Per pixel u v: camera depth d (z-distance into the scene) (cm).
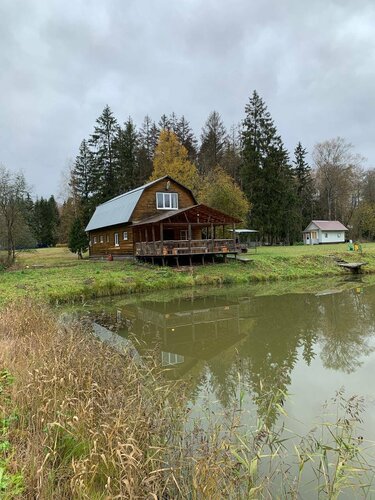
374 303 1567
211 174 3916
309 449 458
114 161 4681
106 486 311
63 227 5375
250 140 4600
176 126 5634
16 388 484
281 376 755
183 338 1109
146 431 406
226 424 490
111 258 2934
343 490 410
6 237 2881
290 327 1196
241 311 1498
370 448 483
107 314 1441
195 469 352
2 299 1452
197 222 2619
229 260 2711
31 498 318
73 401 454
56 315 1222
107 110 4700
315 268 2698
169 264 2584
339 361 853
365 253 3200
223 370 806
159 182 2852
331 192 6184
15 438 402
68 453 384
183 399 522
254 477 405
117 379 541
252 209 4438
